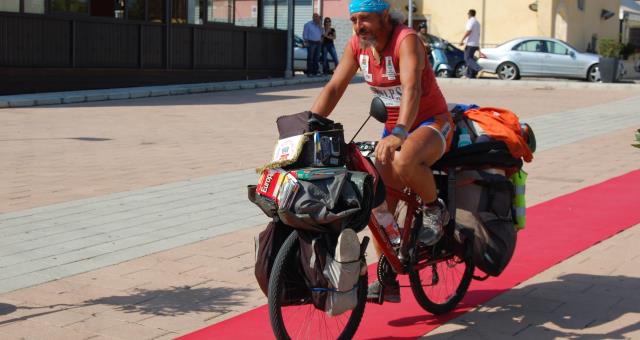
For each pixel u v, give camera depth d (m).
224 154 13.20
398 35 5.05
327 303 4.64
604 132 15.61
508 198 5.62
